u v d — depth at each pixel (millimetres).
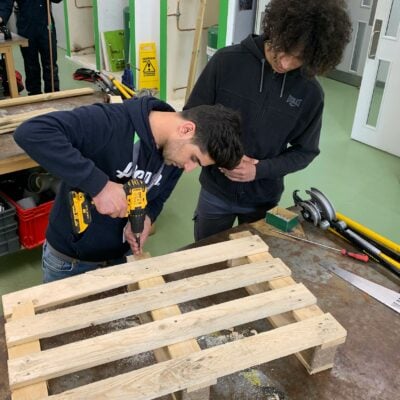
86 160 1108
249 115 1497
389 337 1164
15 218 2254
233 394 997
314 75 1268
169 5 4312
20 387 870
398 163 3820
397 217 3062
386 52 3707
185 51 4645
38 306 1066
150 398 865
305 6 1138
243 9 3930
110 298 1086
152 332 986
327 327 1031
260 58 1407
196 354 947
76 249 1463
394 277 1378
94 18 5410
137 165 1260
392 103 3803
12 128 2146
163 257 1253
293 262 1424
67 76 5469
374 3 3865
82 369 933
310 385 1025
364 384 1034
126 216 1257
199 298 1206
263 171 1518
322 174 3590
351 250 1487
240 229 1562
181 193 3264
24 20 4195
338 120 4598
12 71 3553
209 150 1114
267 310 1072
